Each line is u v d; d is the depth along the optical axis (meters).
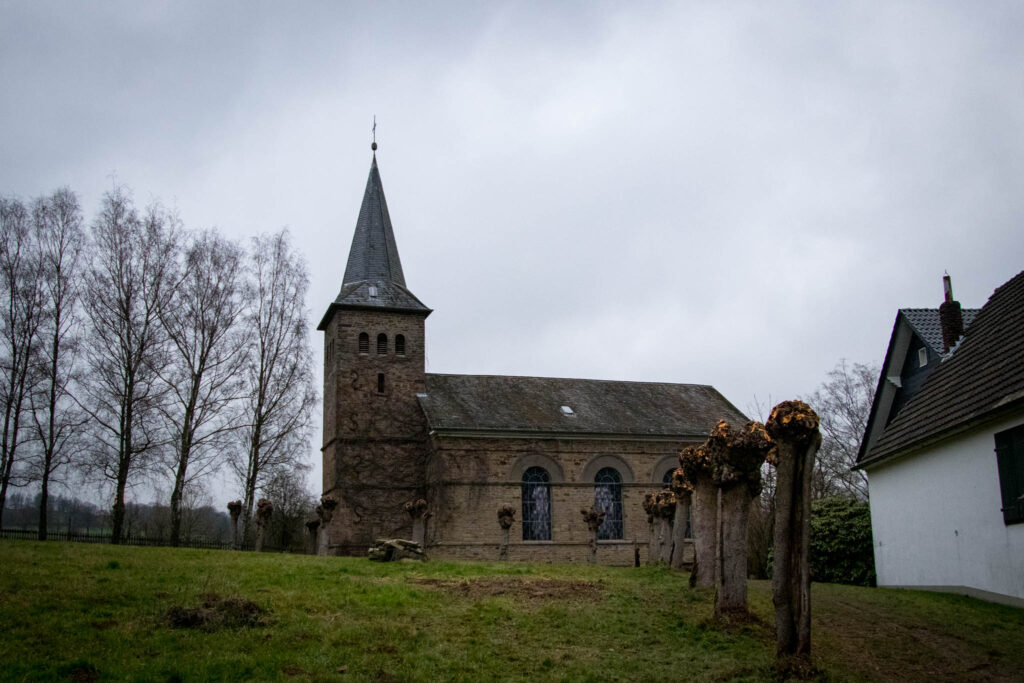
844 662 12.35
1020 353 17.64
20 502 45.72
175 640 12.42
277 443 38.34
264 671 11.41
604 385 42.72
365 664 11.98
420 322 39.25
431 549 34.38
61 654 11.48
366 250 40.88
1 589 14.47
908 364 26.22
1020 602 16.28
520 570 20.34
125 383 34.31
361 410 37.25
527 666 12.28
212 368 36.84
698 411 41.56
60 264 35.22
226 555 22.22
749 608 15.06
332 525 35.62
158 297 35.66
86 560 18.52
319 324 41.59
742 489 14.62
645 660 12.65
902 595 17.25
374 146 44.06
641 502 37.31
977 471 17.92
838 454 44.81
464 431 35.44
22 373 33.84
